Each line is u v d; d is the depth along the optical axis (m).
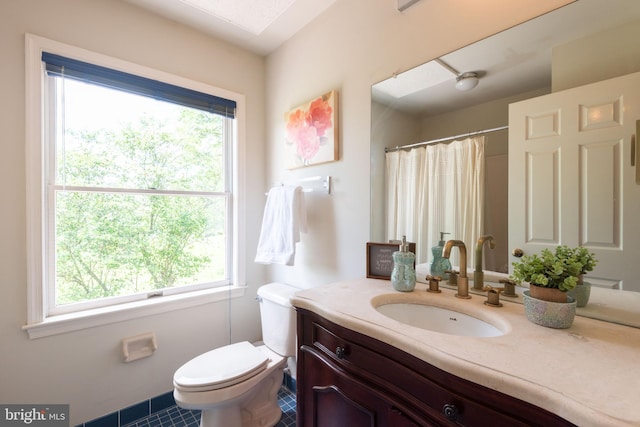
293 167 1.90
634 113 0.82
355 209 1.55
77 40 1.48
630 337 0.74
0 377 1.30
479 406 0.61
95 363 1.52
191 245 1.95
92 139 1.58
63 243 1.51
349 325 0.88
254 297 2.13
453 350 0.67
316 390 1.04
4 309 1.31
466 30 1.14
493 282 1.09
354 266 1.55
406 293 1.14
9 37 1.32
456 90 1.19
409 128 1.34
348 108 1.58
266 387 1.59
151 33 1.71
